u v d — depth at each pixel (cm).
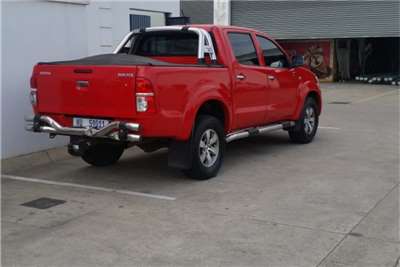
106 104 623
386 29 2466
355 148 919
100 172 759
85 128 644
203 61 727
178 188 669
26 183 701
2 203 611
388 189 658
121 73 607
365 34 2517
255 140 1002
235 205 596
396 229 517
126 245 481
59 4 869
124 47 820
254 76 789
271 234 505
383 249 468
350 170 757
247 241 488
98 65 626
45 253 465
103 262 446
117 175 741
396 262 441
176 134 641
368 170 757
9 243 488
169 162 678
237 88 749
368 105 1587
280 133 1081
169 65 628
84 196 639
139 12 1153
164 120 619
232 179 711
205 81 682
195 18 2902
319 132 1092
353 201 609
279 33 2717
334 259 447
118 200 621
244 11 2783
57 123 667
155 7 1188
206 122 696
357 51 2866
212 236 501
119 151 802
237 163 806
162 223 538
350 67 2827
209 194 641
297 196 630
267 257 452
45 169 780
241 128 786
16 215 568
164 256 456
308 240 489
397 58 2906
